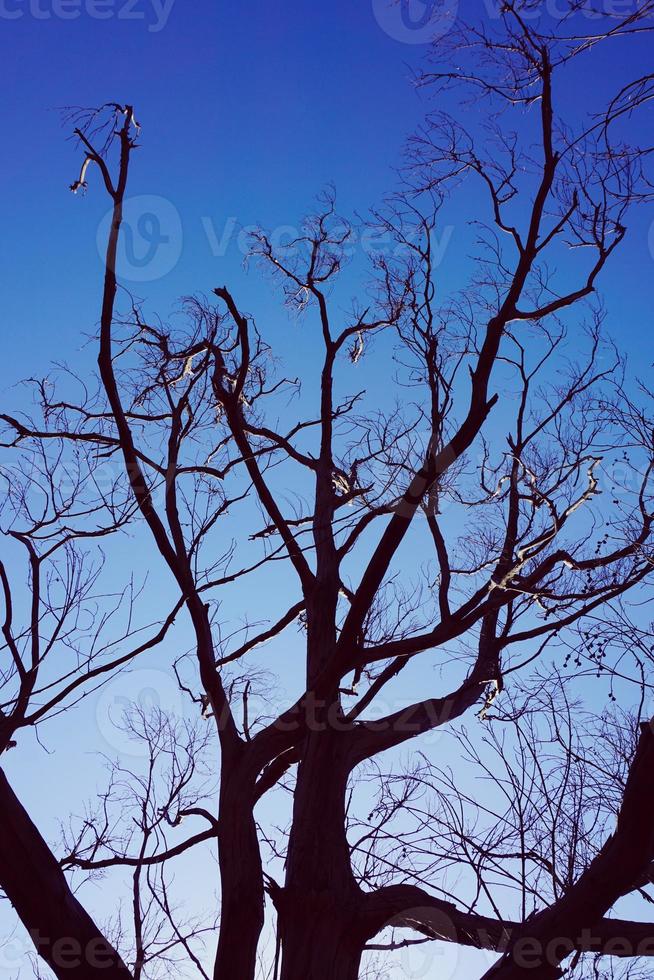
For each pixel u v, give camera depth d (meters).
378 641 8.83
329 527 9.17
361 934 7.08
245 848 7.38
